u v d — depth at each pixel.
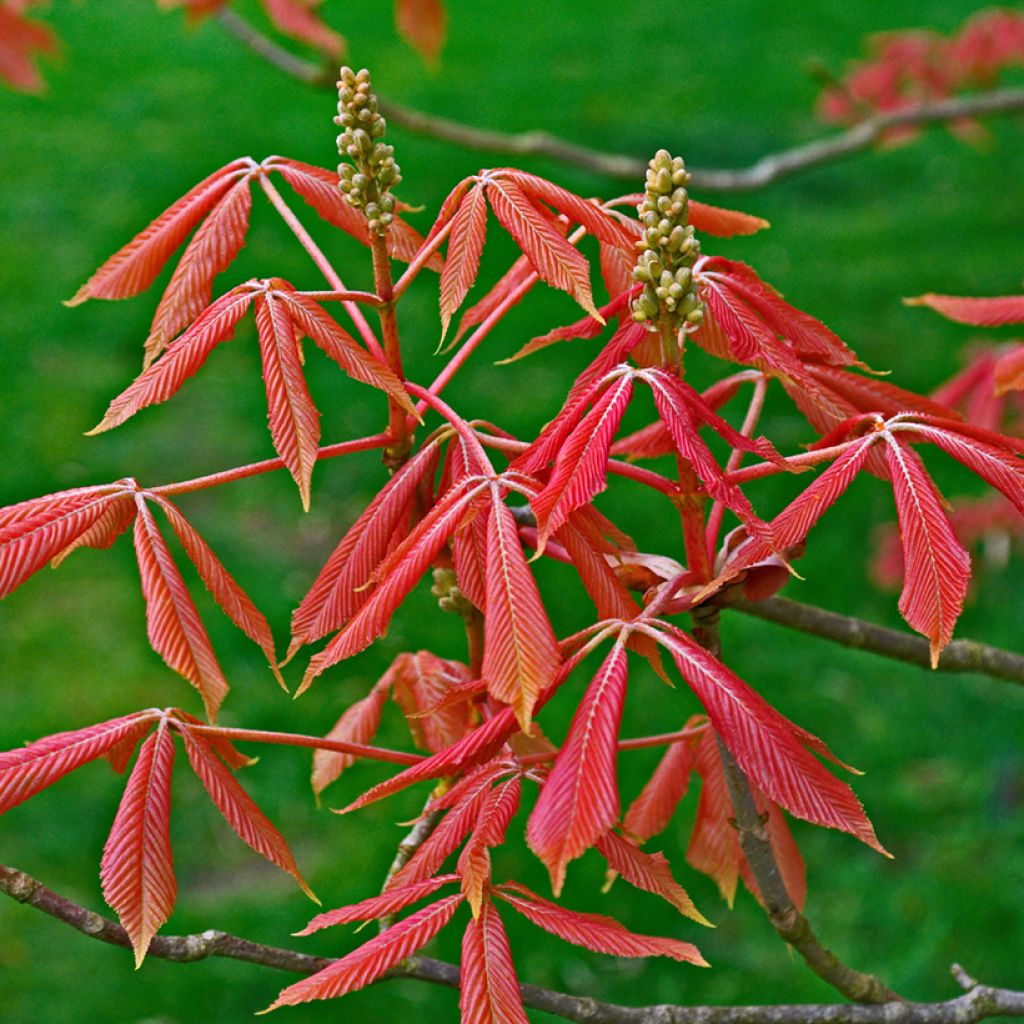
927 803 3.76
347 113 1.15
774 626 4.37
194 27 3.18
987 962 3.29
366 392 5.56
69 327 6.35
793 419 5.18
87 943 3.45
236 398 5.77
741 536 1.28
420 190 7.57
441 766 1.06
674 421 1.07
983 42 3.83
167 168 8.17
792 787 1.03
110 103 9.43
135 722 1.20
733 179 3.23
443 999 3.24
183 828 3.83
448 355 5.84
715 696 1.05
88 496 1.17
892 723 4.00
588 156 3.12
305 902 3.51
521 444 1.25
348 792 3.88
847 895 3.52
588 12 11.44
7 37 3.44
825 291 6.46
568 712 3.89
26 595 4.72
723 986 3.23
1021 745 3.82
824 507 1.11
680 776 1.62
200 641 1.14
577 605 4.32
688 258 1.07
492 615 1.02
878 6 11.18
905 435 1.20
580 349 5.91
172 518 1.17
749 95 9.32
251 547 4.86
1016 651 4.00
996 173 7.74
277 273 6.46
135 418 5.66
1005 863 3.50
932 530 1.08
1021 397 2.35
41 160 8.36
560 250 1.13
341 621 1.19
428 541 1.09
